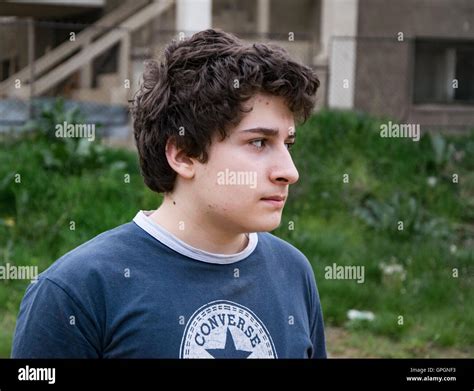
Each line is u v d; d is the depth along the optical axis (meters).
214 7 13.32
